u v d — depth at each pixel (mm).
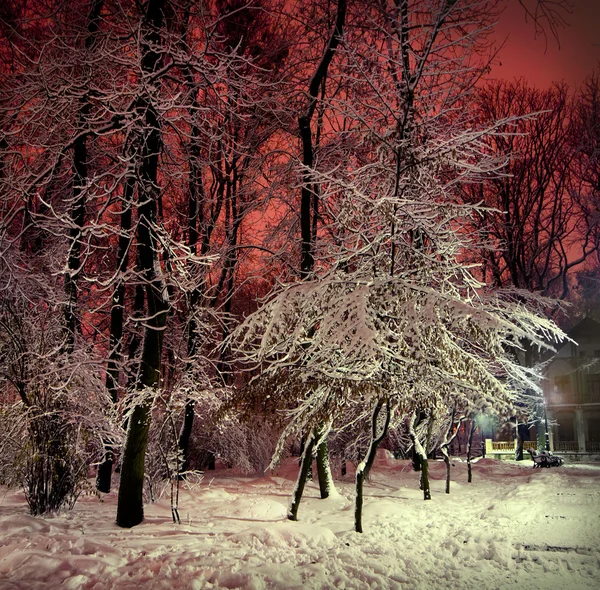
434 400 10250
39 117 12828
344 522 11258
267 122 21531
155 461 14227
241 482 19234
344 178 12500
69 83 12602
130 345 19969
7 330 11805
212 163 17812
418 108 12508
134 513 10625
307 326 10094
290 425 10766
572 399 46250
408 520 11234
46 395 11641
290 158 20297
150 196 12008
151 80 12766
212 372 20641
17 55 14914
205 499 13969
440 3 12703
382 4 14852
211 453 23281
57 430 11609
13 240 12797
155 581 6719
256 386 10594
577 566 7469
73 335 13625
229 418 12156
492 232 30812
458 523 10773
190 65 13023
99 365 13695
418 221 10758
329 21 18656
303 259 17406
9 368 12008
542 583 6762
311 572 7199
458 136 11562
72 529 9766
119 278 11742
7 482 12742
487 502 14023
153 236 11836
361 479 10227
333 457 22047
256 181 21750
